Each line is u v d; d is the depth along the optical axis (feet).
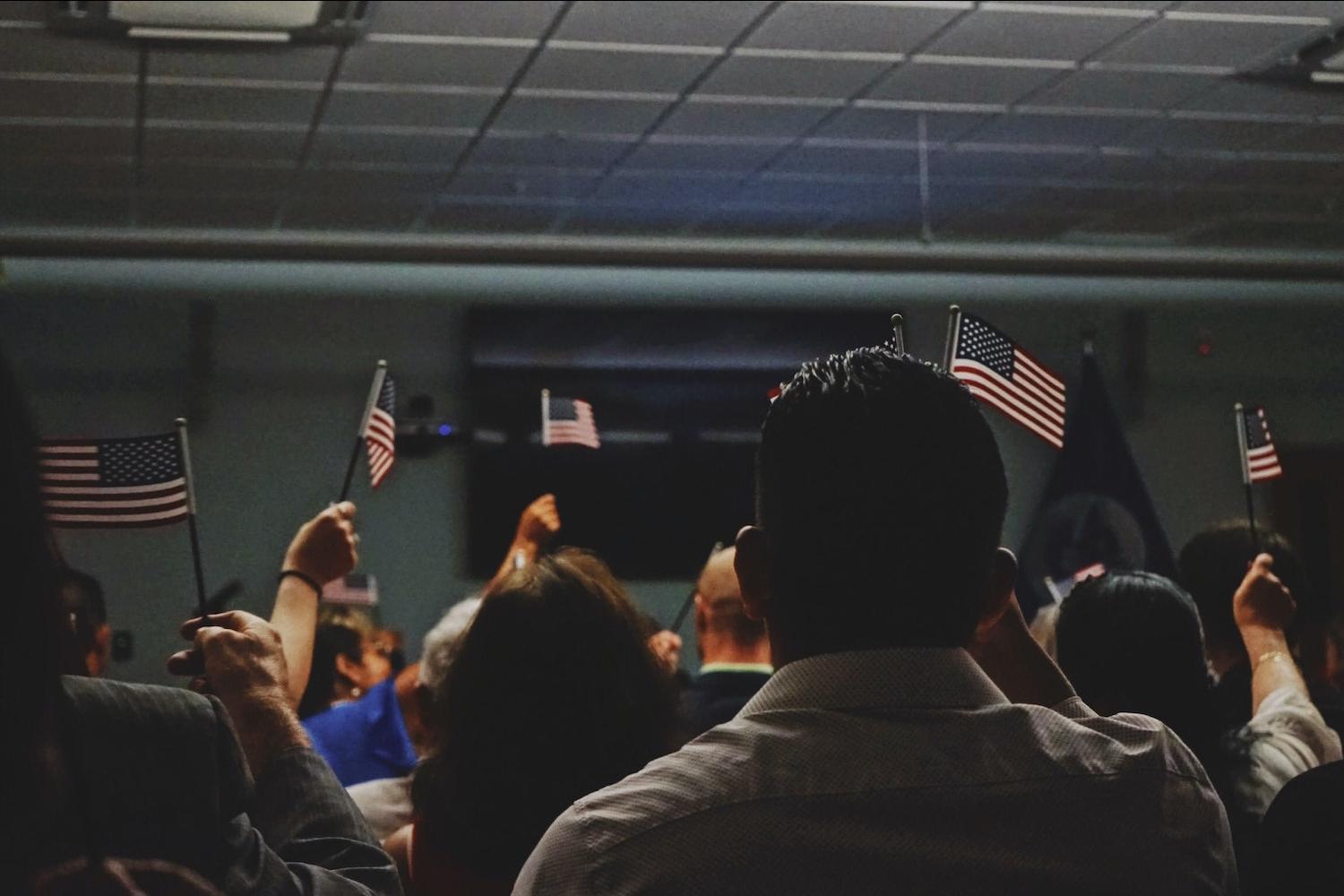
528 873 3.12
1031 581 24.59
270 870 2.83
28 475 2.27
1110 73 19.92
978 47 18.75
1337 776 4.23
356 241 18.01
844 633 3.30
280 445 28.07
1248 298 31.81
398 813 7.72
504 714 5.04
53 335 27.30
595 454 29.19
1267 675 6.52
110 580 27.09
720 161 23.81
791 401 3.39
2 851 2.31
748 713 3.30
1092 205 27.30
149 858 2.61
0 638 2.21
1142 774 3.33
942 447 3.31
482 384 28.84
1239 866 5.91
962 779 3.16
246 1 16.56
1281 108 21.61
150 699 2.73
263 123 21.03
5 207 25.30
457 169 23.77
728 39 18.22
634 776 3.20
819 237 29.32
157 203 25.32
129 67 18.61
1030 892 3.14
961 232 29.30
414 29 17.58
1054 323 31.01
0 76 18.88
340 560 5.06
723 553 9.32
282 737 3.40
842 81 19.93
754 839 3.05
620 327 29.48
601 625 5.12
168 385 27.66
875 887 3.06
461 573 28.66
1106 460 24.81
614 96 20.31
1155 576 6.37
